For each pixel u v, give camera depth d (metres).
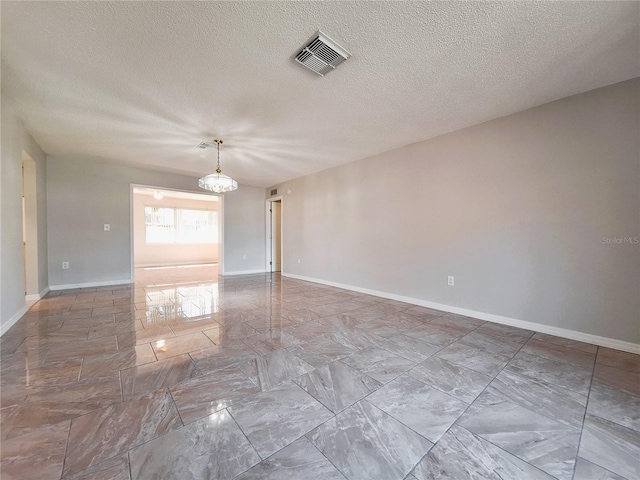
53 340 2.42
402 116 2.95
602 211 2.35
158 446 1.20
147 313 3.27
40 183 4.03
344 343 2.39
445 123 3.13
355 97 2.57
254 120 3.06
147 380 1.76
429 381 1.77
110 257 5.07
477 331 2.70
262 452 1.18
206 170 5.41
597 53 1.95
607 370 1.91
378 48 1.92
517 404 1.53
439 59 2.03
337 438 1.26
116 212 5.10
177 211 9.26
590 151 2.40
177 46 1.89
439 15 1.63
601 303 2.36
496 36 1.80
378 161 4.27
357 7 1.57
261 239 7.18
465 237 3.23
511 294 2.87
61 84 2.35
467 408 1.49
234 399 1.56
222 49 1.92
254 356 2.12
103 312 3.30
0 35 1.76
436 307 3.52
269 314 3.27
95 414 1.42
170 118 3.01
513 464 1.13
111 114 2.90
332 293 4.50
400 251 3.96
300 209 5.95
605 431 1.32
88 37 1.79
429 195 3.60
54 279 4.55
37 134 3.47
